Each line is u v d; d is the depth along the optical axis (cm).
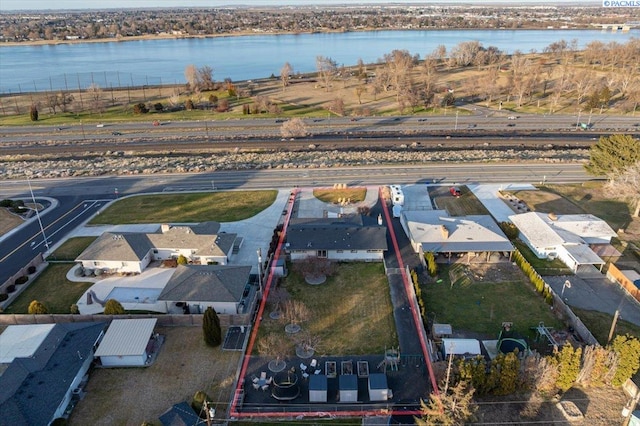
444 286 5466
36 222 7231
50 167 9794
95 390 4009
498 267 5825
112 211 7588
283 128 11675
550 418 3700
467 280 5559
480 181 8619
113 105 15450
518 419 3684
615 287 5400
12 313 5019
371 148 10731
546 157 9838
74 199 8131
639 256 6019
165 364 4309
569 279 5553
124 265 5791
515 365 3822
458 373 3853
